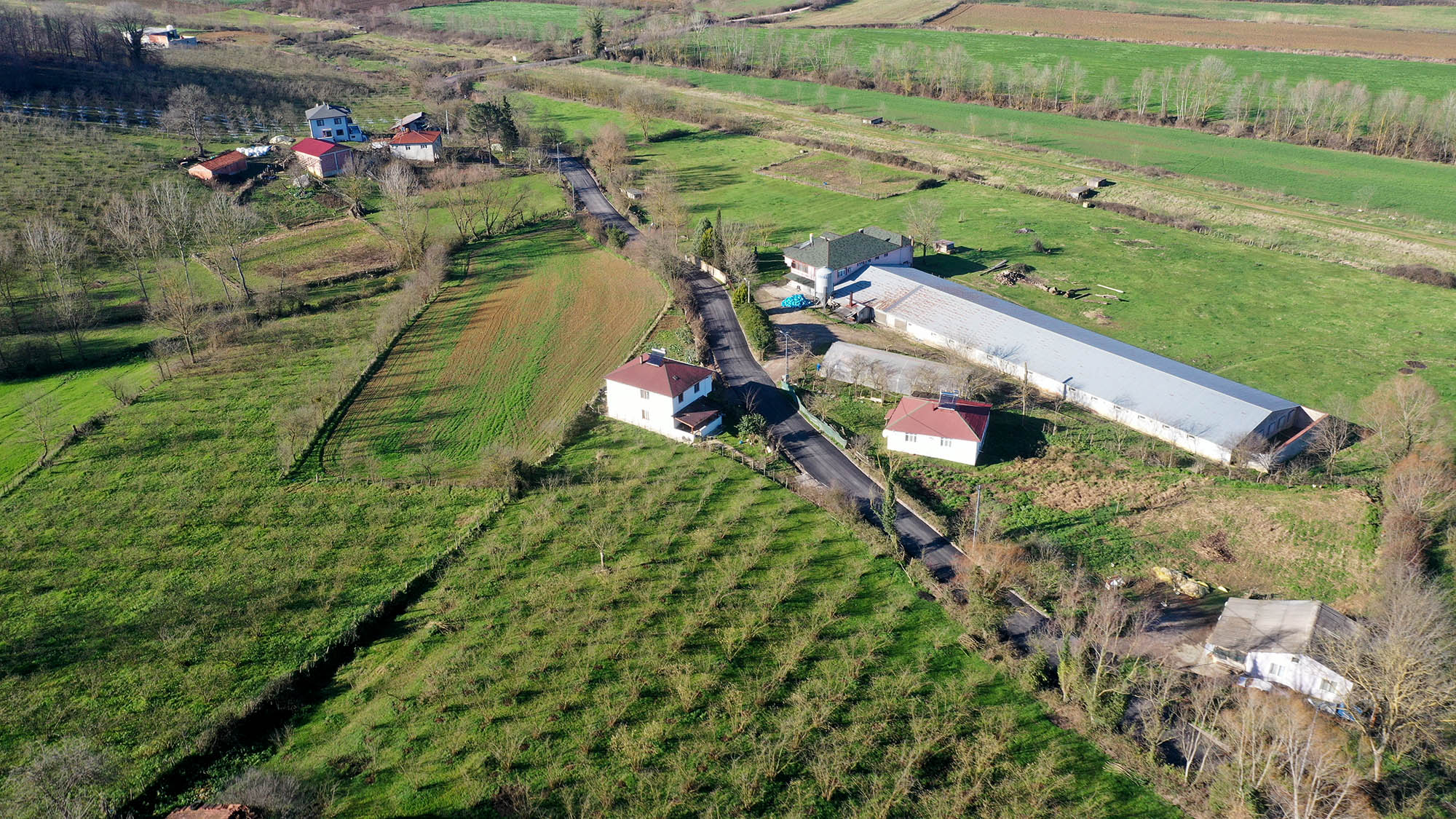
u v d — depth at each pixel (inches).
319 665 2696.9
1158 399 4072.3
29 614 2918.3
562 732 2470.5
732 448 3850.9
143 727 2496.3
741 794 2283.5
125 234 5620.1
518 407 4192.9
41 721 2522.1
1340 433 3880.4
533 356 4672.7
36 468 3686.0
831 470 3727.9
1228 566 3147.1
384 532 3304.6
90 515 3403.1
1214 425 3865.7
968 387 4148.6
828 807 2258.9
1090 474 3688.5
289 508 3440.0
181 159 7411.4
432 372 4515.3
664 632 2824.8
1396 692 2329.0
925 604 2945.4
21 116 7706.7
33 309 5191.9
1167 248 6215.6
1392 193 7047.2
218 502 3469.5
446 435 3961.6
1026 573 3063.5
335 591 2999.5
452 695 2591.0
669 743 2436.0
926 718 2504.9
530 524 3331.7
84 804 2224.4
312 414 3961.6
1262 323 5068.9
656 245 5718.5
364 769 2361.0
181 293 5310.0
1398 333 4921.3
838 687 2613.2
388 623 2901.1
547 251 6161.4
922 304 5068.9
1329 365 4589.1
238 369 4552.2
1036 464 3759.8
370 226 6569.9
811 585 3024.1
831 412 4143.7
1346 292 5467.5
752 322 4872.0
